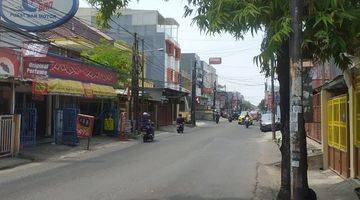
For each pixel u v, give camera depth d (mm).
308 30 7445
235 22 7535
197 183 14281
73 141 26672
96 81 32562
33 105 26750
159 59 65500
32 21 21812
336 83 15320
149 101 53125
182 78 81812
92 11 51000
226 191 12992
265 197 12289
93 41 39250
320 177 16078
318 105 23953
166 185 13734
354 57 10156
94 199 11375
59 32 34219
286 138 10141
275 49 7527
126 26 65500
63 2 21734
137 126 37469
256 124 75312
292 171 7633
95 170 17094
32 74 21812
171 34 74438
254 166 19234
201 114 95125
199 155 23188
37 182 14125
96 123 35656
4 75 20328
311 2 7215
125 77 38812
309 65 10484
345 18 7133
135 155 23031
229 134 43344
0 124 19625
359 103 12719
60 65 26953
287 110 10086
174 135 41719
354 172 13320
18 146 20688
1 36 23375
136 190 12758
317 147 21734
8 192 12352
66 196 11750
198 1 8812
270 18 7629
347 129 14195
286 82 9930
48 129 29906
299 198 7586
